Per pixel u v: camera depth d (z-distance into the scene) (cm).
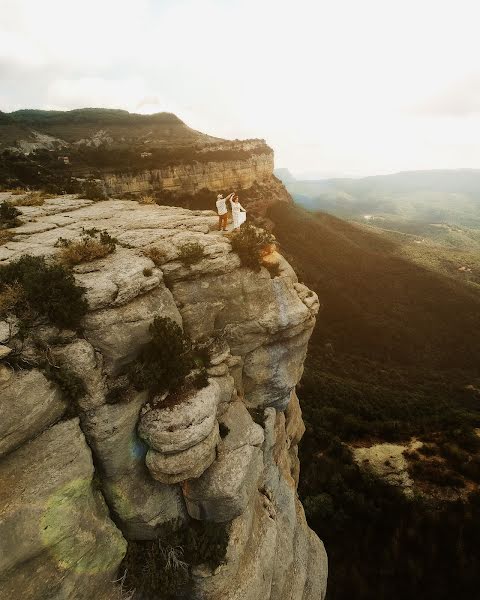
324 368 6669
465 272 12875
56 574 972
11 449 915
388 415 5047
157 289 1300
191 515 1316
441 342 8925
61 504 964
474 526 3088
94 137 11088
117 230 1639
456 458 3862
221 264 1513
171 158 9050
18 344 982
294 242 11400
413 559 2981
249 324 1639
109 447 1109
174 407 1178
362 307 9756
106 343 1115
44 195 2528
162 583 1211
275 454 1944
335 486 3625
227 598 1289
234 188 10619
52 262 1254
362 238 14412
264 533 1533
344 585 2878
